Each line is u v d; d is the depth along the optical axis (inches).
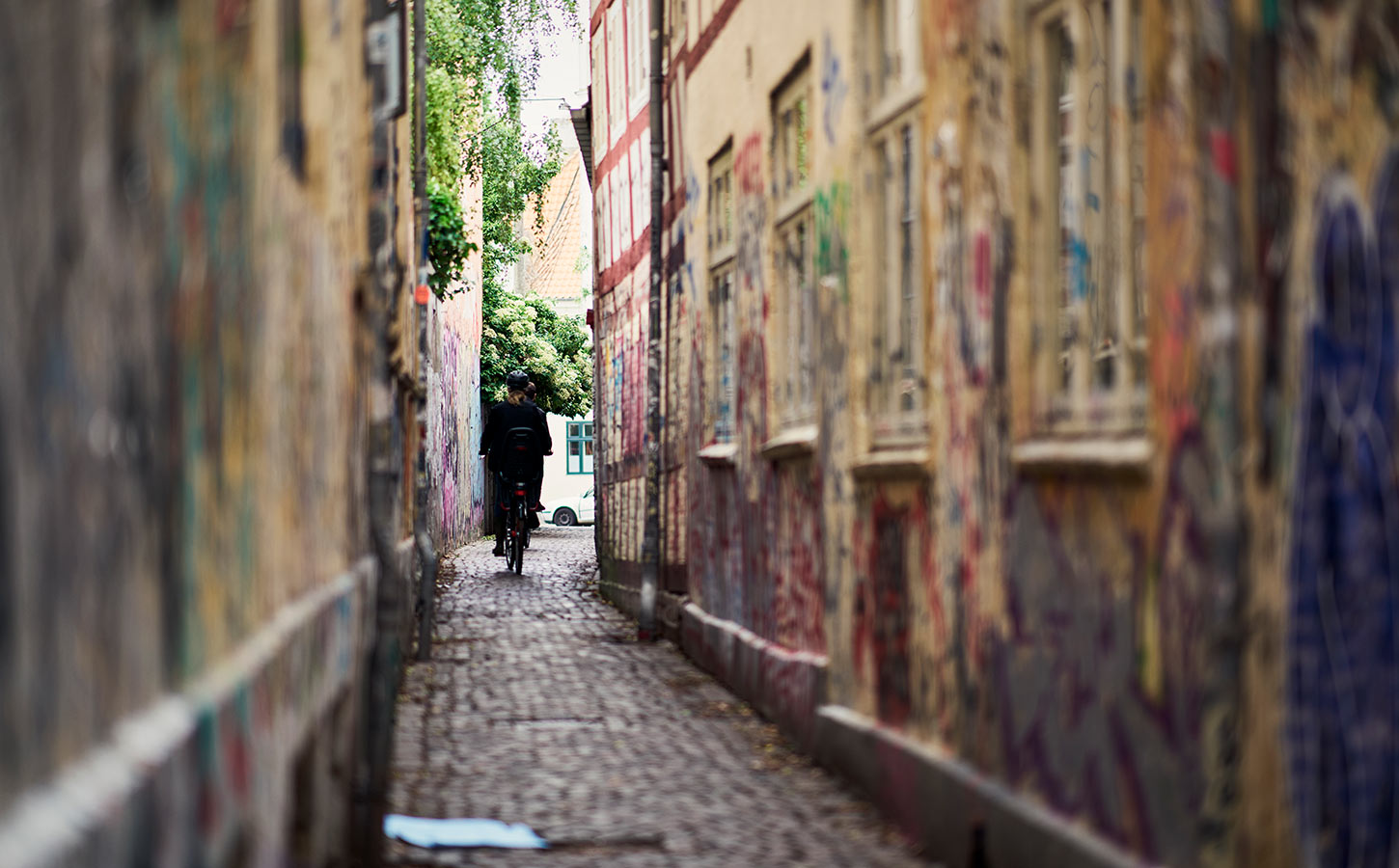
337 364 230.7
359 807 231.3
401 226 439.2
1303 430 144.1
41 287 77.9
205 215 119.0
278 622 158.2
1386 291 136.1
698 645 464.4
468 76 808.9
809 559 331.6
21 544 74.5
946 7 239.3
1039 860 197.0
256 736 130.8
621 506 655.1
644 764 313.1
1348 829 139.9
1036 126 209.3
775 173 369.7
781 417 367.6
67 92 81.7
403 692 409.1
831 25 307.1
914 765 248.7
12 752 72.9
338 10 236.4
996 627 220.1
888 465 265.0
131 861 86.0
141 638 99.2
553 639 532.4
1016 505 211.2
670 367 542.0
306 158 191.6
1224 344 151.3
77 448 84.4
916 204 271.1
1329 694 141.4
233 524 133.0
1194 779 157.6
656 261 541.6
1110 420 188.7
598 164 791.1
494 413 832.3
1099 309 226.7
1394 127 136.7
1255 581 148.9
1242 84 149.9
